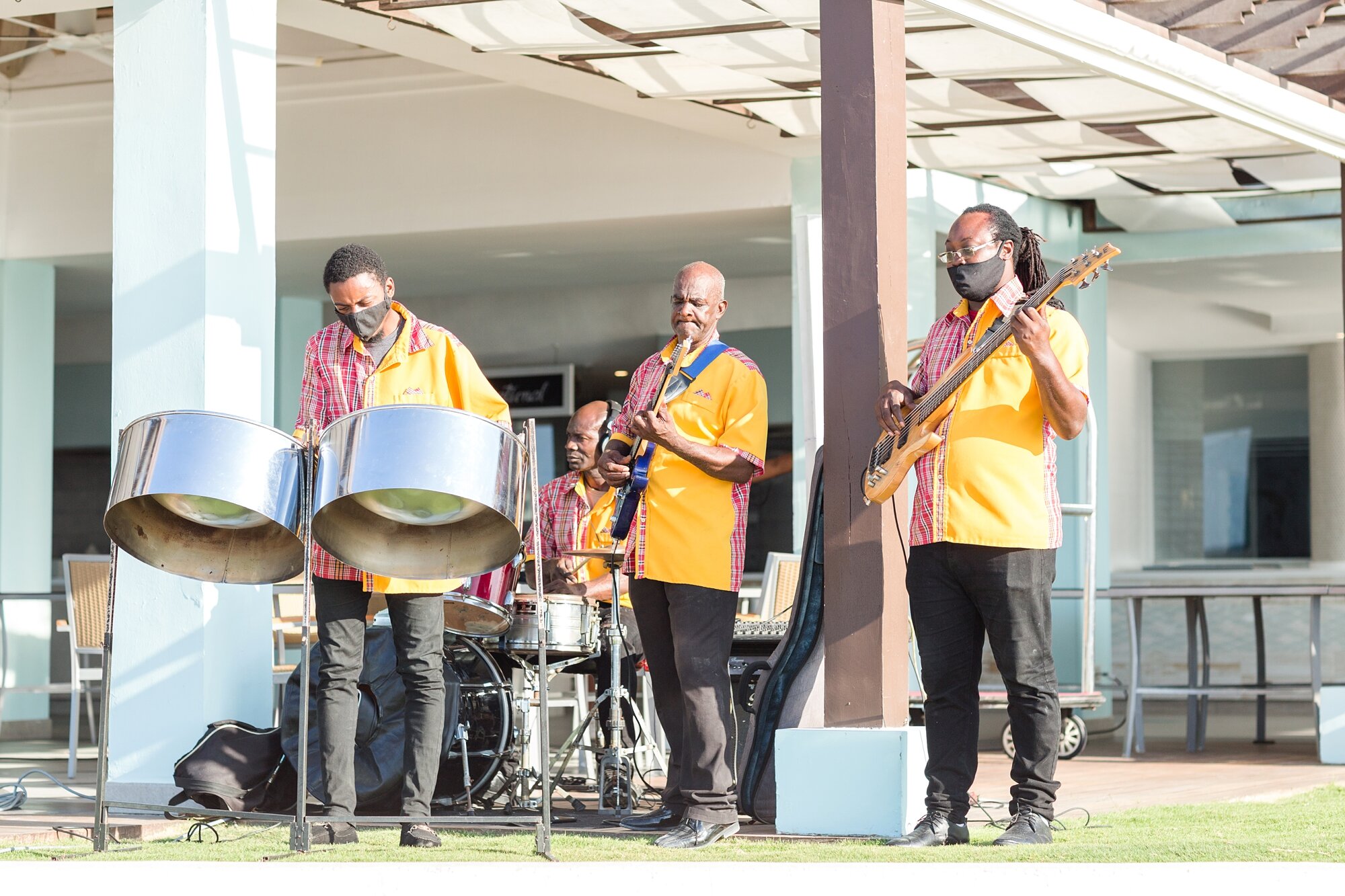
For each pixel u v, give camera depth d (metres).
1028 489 5.48
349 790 5.79
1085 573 10.36
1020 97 9.72
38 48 11.91
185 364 7.52
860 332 6.19
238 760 6.62
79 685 9.70
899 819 5.89
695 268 6.19
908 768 5.90
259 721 7.62
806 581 6.71
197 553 5.75
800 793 6.06
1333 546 17.78
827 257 6.27
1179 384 18.89
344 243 12.81
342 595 5.82
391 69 12.48
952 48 8.70
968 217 5.62
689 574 5.88
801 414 11.70
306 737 5.40
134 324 7.62
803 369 8.41
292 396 14.95
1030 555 5.48
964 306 5.79
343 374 5.95
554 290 15.09
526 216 12.17
